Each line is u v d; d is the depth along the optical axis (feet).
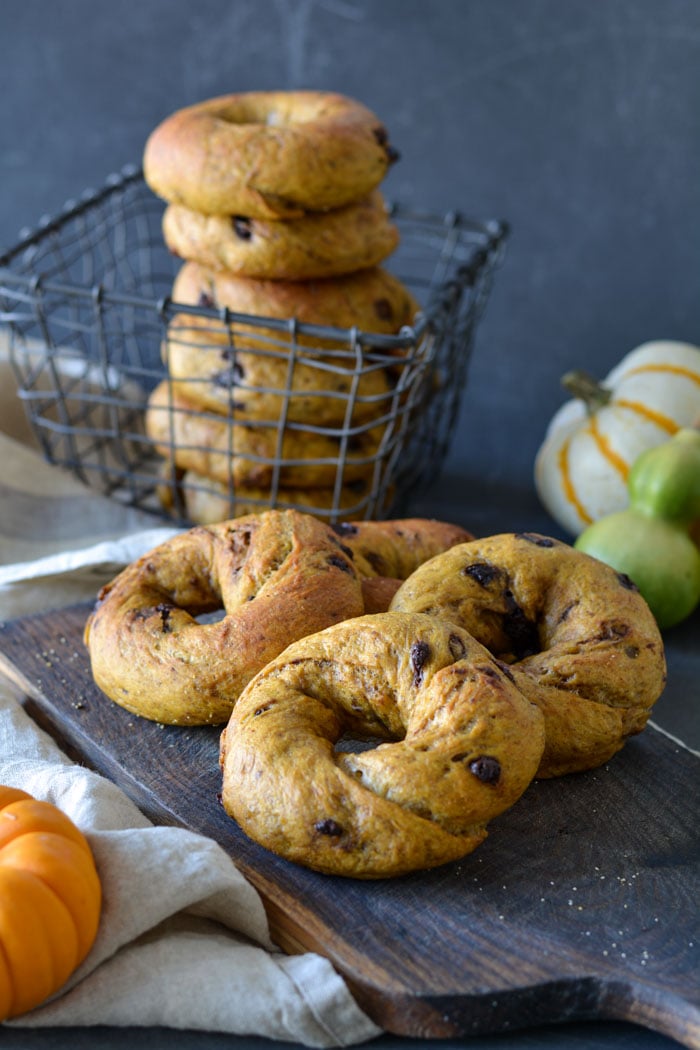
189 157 2.34
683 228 2.85
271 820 1.82
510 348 3.02
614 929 1.79
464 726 1.82
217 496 2.51
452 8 2.85
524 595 2.03
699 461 2.35
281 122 2.50
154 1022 1.74
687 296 2.89
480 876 1.85
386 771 1.81
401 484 2.73
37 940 1.70
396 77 2.93
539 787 1.98
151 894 1.78
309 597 2.01
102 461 2.82
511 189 2.93
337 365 2.41
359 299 2.44
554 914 1.81
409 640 1.88
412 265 3.02
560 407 3.04
